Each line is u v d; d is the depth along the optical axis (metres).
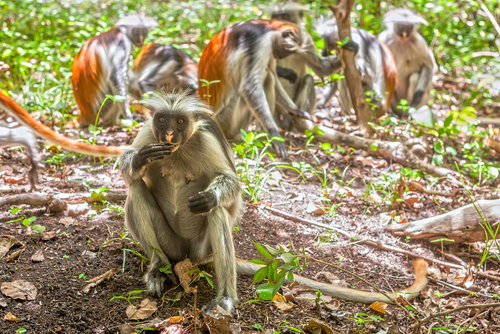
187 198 2.79
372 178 3.52
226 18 7.04
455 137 4.00
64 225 2.99
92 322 2.62
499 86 4.16
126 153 2.72
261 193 3.30
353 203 3.29
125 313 2.65
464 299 2.79
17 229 2.94
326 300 2.74
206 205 2.64
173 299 2.71
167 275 2.77
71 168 3.42
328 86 4.76
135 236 2.79
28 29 5.91
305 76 4.09
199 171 2.76
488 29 6.62
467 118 3.92
